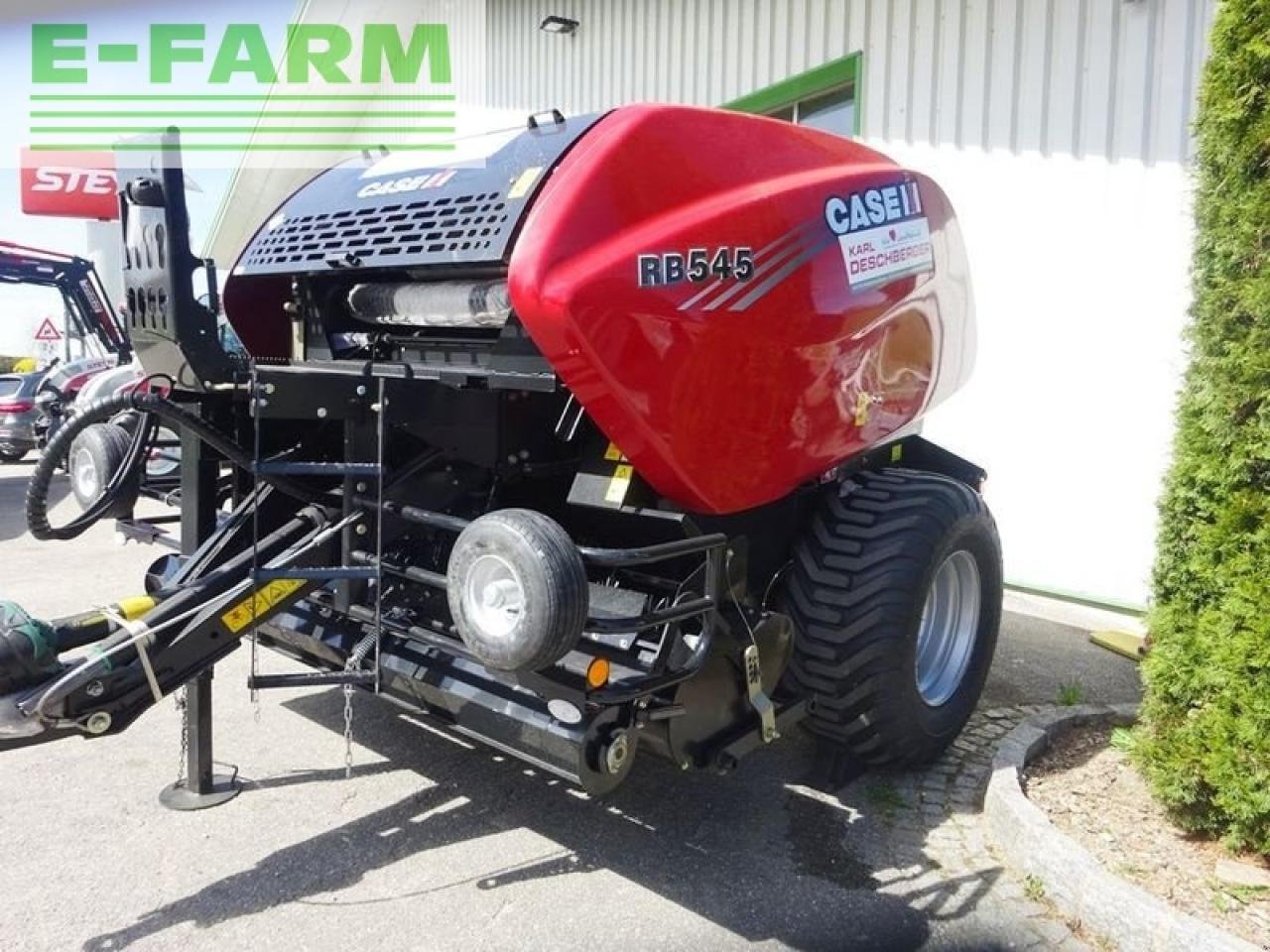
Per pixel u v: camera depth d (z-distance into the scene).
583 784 2.63
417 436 3.13
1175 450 3.15
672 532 3.10
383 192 3.39
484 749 3.97
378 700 4.46
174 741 4.02
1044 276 6.36
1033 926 2.90
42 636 2.66
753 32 8.41
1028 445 6.49
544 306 2.59
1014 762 3.59
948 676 3.96
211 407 3.14
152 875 3.04
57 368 15.59
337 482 3.29
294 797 3.54
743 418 3.04
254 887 2.99
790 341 3.13
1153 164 5.87
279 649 3.67
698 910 2.94
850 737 3.54
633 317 2.69
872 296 3.47
